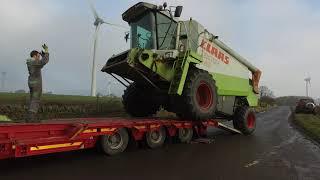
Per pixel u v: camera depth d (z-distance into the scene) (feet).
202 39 42.55
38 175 23.30
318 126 64.13
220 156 32.14
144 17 39.78
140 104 44.45
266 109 175.73
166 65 37.50
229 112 48.91
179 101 37.83
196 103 37.58
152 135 34.50
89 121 30.37
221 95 46.65
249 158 31.71
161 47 39.22
